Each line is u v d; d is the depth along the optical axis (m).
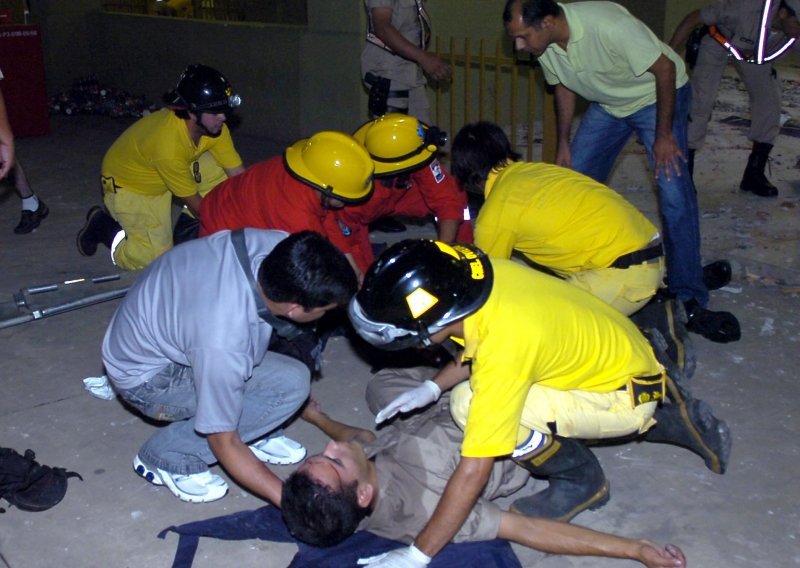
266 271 2.74
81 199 7.14
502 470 3.15
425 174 4.27
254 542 3.16
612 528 3.19
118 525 3.26
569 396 3.01
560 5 4.30
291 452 3.58
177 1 10.25
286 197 3.76
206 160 5.38
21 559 3.10
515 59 6.63
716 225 5.99
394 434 3.16
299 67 8.45
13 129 9.27
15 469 3.29
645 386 3.04
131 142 5.14
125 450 3.70
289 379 3.33
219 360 2.84
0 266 5.68
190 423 3.31
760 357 4.30
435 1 8.20
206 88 4.70
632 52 4.21
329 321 4.39
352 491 2.78
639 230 3.73
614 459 3.57
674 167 4.36
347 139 3.74
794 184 6.82
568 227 3.64
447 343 3.22
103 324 4.81
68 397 4.09
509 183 3.63
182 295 2.93
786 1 5.95
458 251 2.70
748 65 6.29
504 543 3.04
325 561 2.98
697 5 9.17
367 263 4.42
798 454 3.56
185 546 3.11
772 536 3.13
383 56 6.00
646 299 3.80
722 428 3.36
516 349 2.63
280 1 8.92
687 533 3.15
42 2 10.80
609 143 4.74
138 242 5.40
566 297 2.87
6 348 4.55
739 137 8.13
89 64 11.12
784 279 5.15
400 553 2.78
